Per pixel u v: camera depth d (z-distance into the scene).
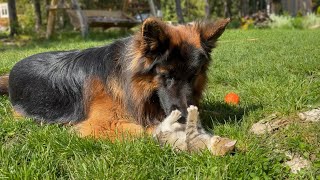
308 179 1.97
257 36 7.59
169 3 20.62
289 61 3.71
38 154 2.15
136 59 2.35
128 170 2.06
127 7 11.42
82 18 9.34
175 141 2.15
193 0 22.44
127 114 2.42
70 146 2.23
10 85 2.82
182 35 2.29
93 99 2.47
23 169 2.05
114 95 2.44
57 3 10.14
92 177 2.02
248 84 3.03
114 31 11.06
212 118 2.54
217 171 1.98
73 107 2.57
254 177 1.97
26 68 2.77
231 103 2.75
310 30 9.60
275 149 2.16
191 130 2.11
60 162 2.15
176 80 2.28
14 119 2.62
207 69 2.51
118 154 2.15
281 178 1.99
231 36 7.89
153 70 2.30
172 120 2.18
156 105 2.41
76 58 2.64
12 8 11.98
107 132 2.34
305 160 2.08
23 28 12.77
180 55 2.25
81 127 2.40
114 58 2.49
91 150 2.22
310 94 2.61
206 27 2.42
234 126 2.38
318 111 2.38
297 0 15.27
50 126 2.49
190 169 2.03
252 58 4.21
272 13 13.02
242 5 18.14
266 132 2.28
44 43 8.64
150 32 2.25
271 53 4.56
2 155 2.16
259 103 2.67
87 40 8.68
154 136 2.24
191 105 2.13
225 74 3.41
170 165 2.08
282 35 7.39
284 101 2.59
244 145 2.20
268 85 2.94
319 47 4.91
